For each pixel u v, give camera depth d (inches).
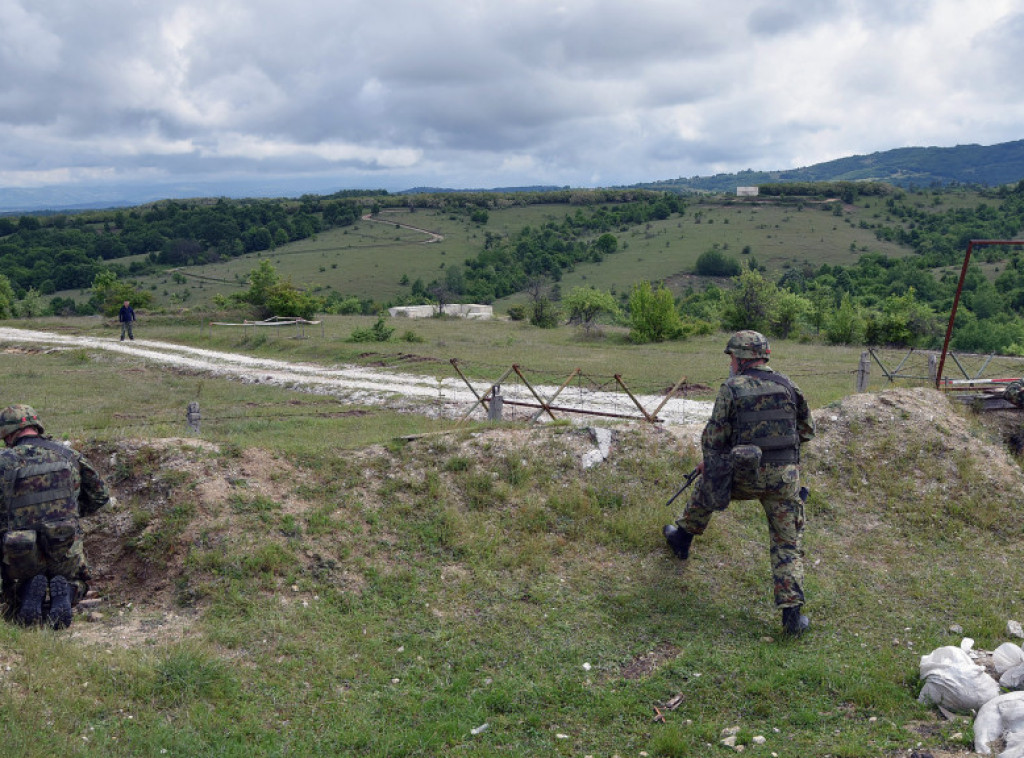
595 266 5728.3
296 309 1612.9
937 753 143.8
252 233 6520.7
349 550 230.7
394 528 245.8
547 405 422.3
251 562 217.5
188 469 248.8
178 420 583.5
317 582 217.9
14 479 188.7
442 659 187.0
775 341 1408.7
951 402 338.3
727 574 232.7
